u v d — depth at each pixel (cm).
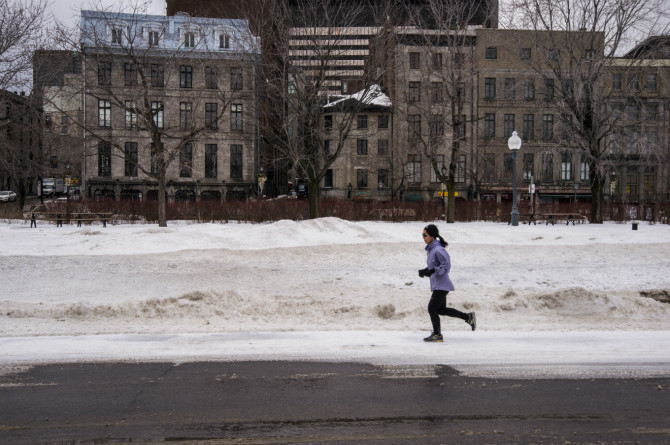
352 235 2223
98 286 1321
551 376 649
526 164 6072
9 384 612
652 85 4653
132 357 728
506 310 1074
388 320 1013
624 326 960
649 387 612
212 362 705
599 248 1892
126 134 5388
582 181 6206
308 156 2959
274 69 3047
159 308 1030
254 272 1501
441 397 575
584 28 2956
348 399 568
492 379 637
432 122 3247
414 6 3772
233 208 3278
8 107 3391
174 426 497
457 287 1324
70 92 3384
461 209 3434
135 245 1909
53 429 490
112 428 493
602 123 2977
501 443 464
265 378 638
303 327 944
